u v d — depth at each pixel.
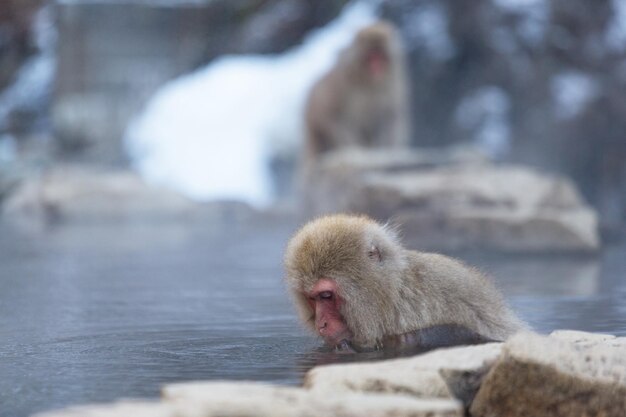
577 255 13.36
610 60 26.25
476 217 13.94
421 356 4.74
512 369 4.32
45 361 5.60
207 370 5.24
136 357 5.73
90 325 7.22
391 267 6.48
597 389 4.30
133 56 30.22
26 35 31.17
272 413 3.61
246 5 32.09
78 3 29.56
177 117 29.78
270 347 6.18
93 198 20.89
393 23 28.00
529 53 26.25
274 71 30.62
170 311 8.08
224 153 29.19
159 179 28.58
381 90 19.16
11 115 30.34
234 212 21.45
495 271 11.27
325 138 19.67
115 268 12.09
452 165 17.16
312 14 31.64
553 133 25.59
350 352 6.02
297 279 6.50
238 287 10.02
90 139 28.98
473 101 26.25
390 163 16.88
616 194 25.41
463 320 6.46
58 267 12.24
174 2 30.70
